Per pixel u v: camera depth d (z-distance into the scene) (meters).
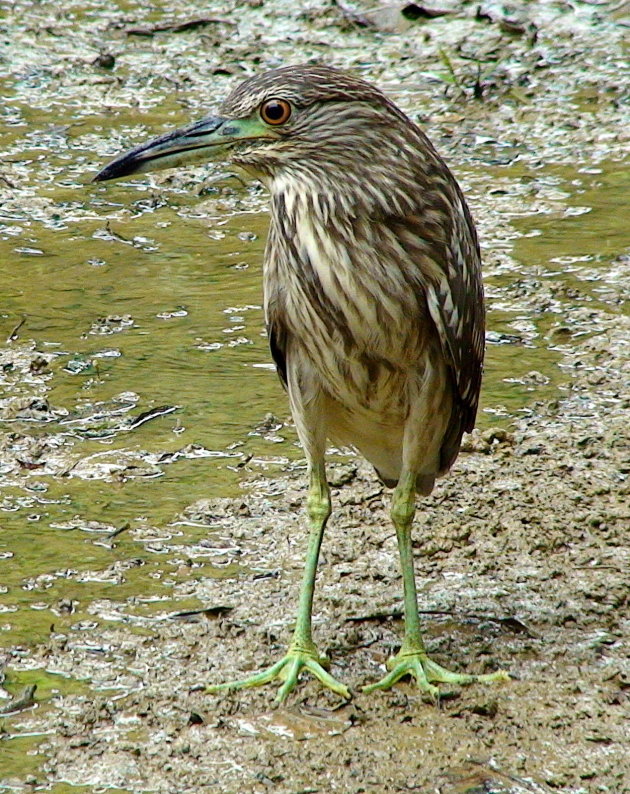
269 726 8.62
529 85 20.02
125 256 15.93
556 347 13.70
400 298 9.10
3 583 10.19
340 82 9.04
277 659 9.33
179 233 16.48
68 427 12.45
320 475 9.71
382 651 9.48
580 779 8.02
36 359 13.53
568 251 15.66
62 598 9.99
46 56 21.69
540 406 12.61
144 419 12.59
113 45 22.03
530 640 9.50
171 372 13.44
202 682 9.08
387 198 9.00
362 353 9.34
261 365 13.57
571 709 8.68
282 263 9.34
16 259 15.87
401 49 21.27
